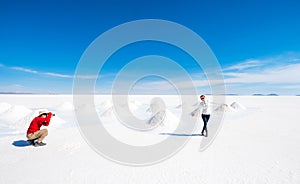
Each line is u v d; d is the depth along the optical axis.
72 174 3.64
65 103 17.66
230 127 8.45
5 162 4.26
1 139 6.39
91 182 3.31
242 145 5.52
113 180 3.39
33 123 5.50
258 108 18.47
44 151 5.07
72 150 5.18
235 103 18.28
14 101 29.11
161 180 3.37
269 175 3.51
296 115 12.77
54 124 9.13
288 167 3.87
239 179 3.37
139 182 3.30
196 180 3.36
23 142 5.99
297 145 5.47
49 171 3.78
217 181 3.30
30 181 3.34
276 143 5.70
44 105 21.75
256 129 7.93
